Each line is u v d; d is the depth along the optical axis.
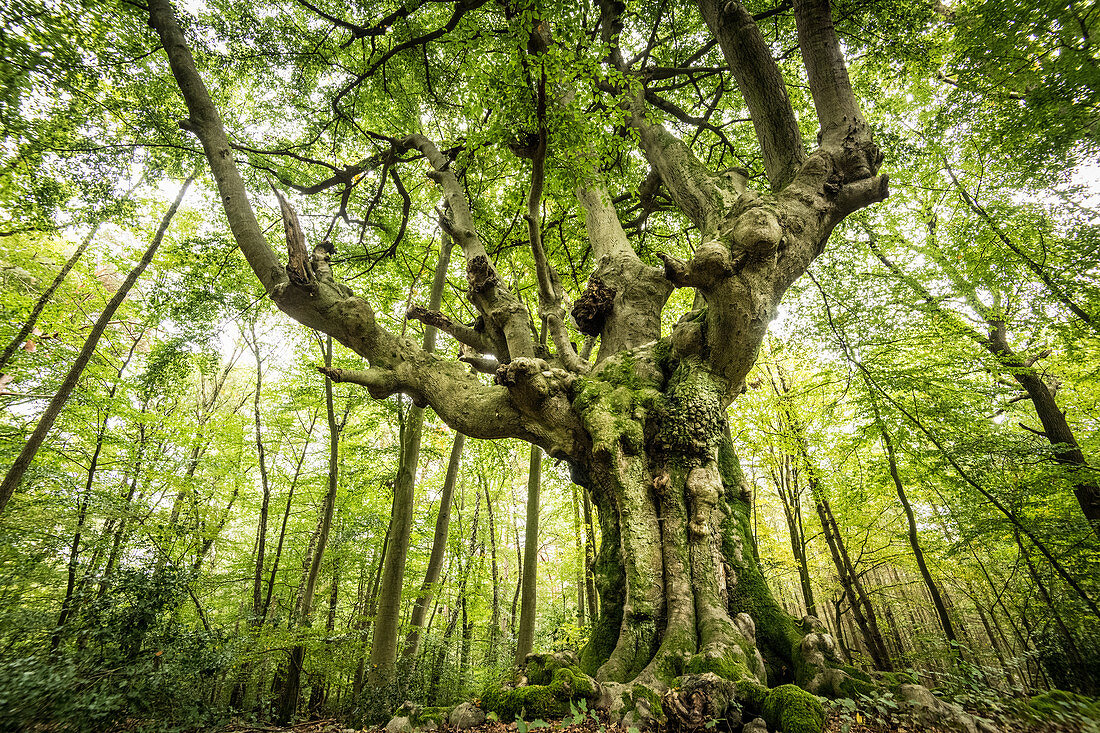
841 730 2.81
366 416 15.03
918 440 8.70
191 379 17.11
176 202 9.04
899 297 9.86
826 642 3.75
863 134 5.59
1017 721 3.15
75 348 10.13
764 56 5.79
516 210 10.35
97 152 7.64
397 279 13.43
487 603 17.59
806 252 5.27
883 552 13.02
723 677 3.25
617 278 6.69
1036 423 13.06
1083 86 6.50
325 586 14.62
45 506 8.20
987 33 7.10
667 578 4.19
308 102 10.29
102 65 6.87
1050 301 9.38
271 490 14.94
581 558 14.62
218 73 9.52
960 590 13.87
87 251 9.60
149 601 6.01
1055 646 7.31
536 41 6.17
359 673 10.37
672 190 7.88
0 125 6.21
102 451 10.14
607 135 5.77
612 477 4.71
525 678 3.86
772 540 13.30
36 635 6.02
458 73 9.42
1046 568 9.35
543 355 6.29
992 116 8.54
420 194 12.72
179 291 9.94
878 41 8.91
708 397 4.91
